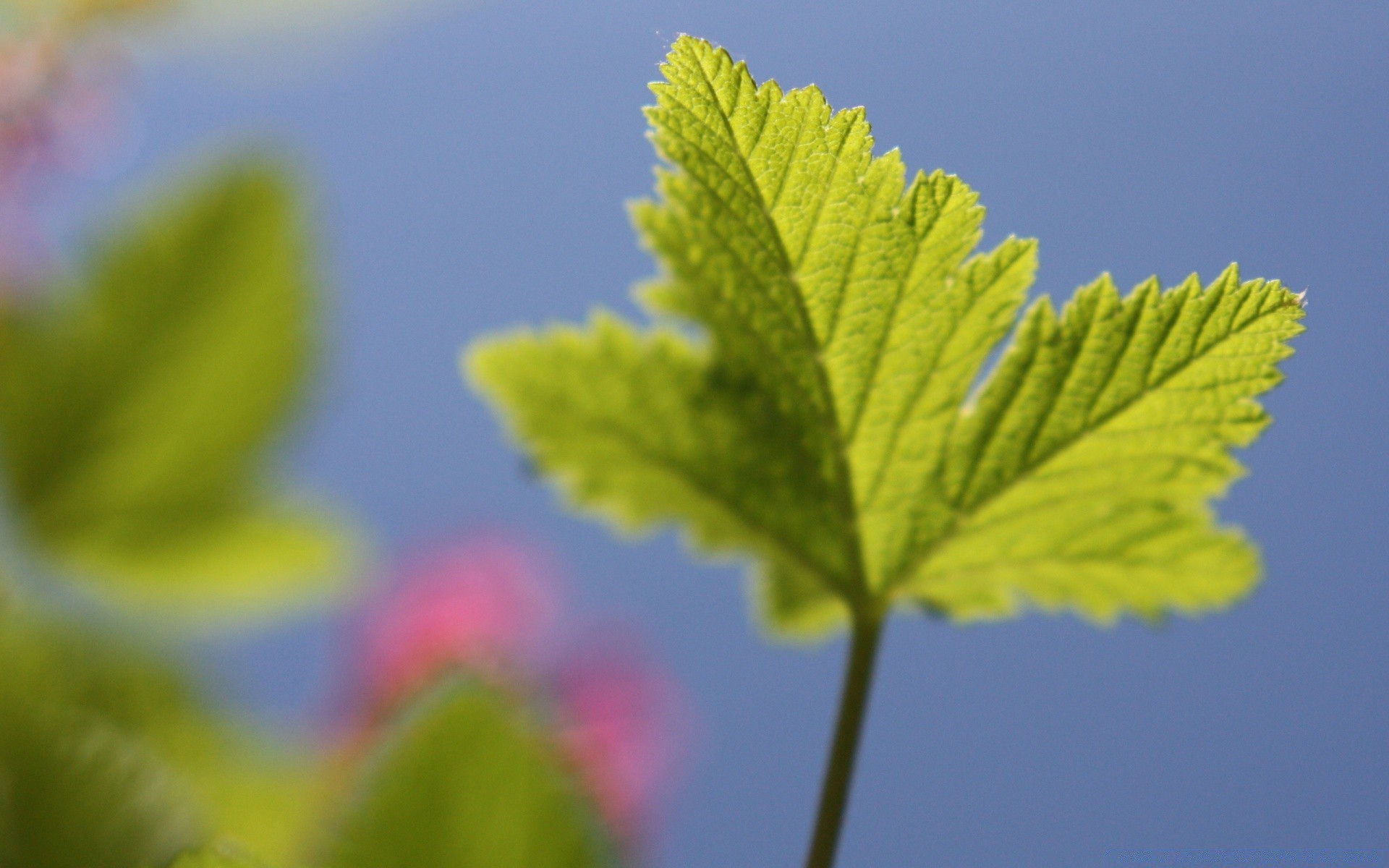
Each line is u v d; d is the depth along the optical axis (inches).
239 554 16.0
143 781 14.7
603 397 16.3
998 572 16.5
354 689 16.5
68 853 14.6
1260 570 16.3
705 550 16.4
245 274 16.0
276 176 16.1
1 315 15.8
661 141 16.1
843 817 16.1
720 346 16.3
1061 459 16.4
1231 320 16.3
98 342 15.9
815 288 16.4
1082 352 16.4
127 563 15.9
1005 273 16.4
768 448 16.4
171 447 15.9
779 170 16.2
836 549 16.5
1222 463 16.3
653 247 16.2
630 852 14.8
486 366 16.2
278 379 16.0
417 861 14.7
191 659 15.8
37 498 15.8
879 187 16.3
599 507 16.3
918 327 16.4
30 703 14.7
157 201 16.0
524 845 14.7
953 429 16.5
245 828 15.2
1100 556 16.4
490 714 14.8
